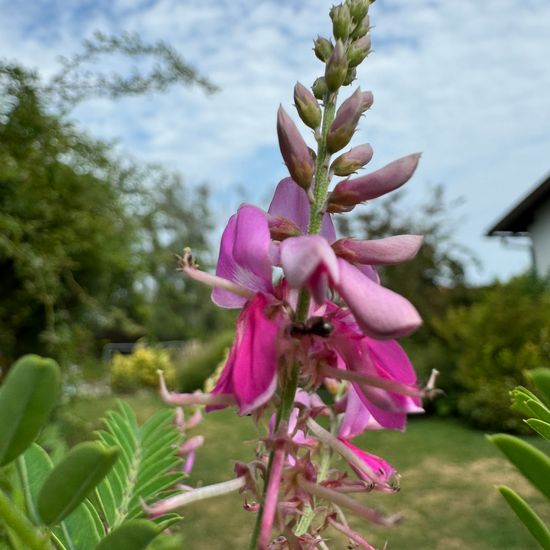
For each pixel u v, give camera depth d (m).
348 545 0.08
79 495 0.05
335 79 0.08
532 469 0.05
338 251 0.07
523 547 0.49
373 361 0.07
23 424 0.05
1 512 0.05
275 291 0.07
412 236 0.07
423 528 0.53
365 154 0.08
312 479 0.07
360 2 0.09
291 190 0.09
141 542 0.05
